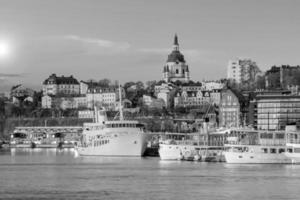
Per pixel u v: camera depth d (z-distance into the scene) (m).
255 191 186.50
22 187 196.88
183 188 192.88
